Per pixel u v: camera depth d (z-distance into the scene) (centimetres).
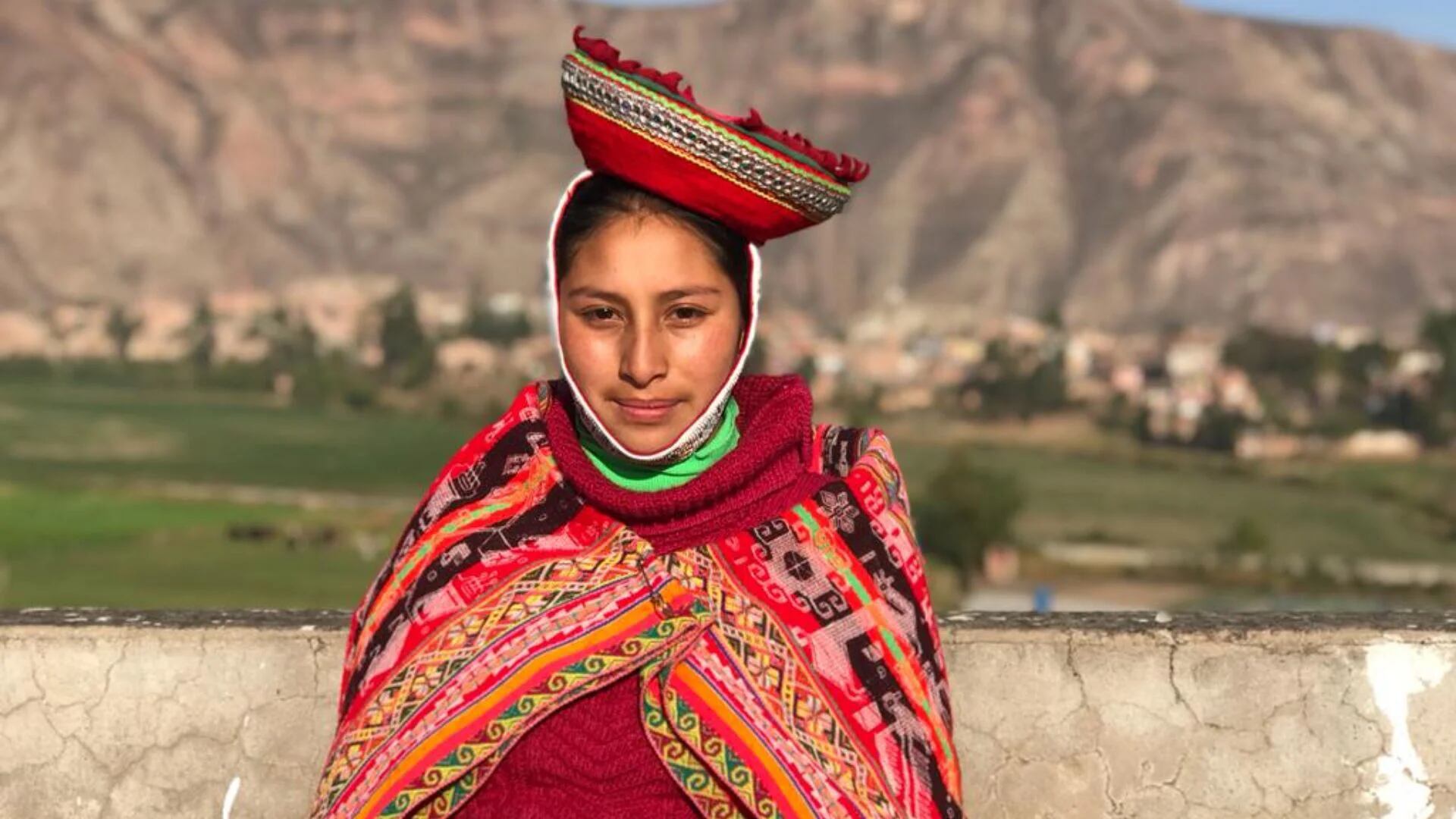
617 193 168
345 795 168
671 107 161
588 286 169
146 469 13212
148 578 8025
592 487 174
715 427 179
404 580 178
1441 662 276
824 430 199
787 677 172
